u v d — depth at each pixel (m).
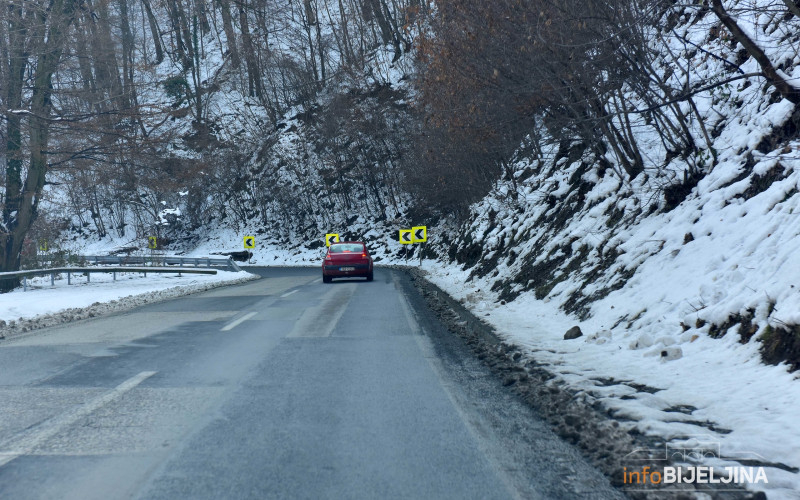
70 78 26.94
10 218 26.22
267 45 76.88
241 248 61.97
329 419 5.51
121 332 11.41
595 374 6.91
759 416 4.97
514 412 5.72
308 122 67.94
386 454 4.59
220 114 73.81
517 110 13.51
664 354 7.11
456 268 30.22
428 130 29.14
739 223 9.12
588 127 13.18
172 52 94.25
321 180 61.91
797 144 9.53
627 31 9.86
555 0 11.19
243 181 67.44
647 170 13.55
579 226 14.84
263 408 5.88
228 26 78.00
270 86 77.56
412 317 13.23
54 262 35.28
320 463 4.40
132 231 69.94
